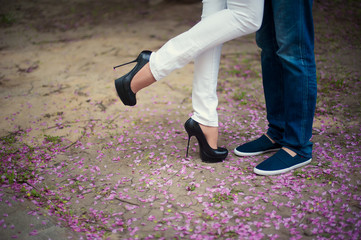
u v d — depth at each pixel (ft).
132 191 7.23
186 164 8.05
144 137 9.50
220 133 9.57
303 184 7.13
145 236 5.99
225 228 6.07
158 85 13.12
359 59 14.92
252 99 11.69
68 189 7.35
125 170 8.00
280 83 7.86
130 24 21.16
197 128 7.66
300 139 7.41
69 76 14.02
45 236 5.94
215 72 7.30
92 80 13.56
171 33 19.24
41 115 10.87
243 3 6.37
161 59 6.91
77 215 6.57
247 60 15.47
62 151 8.88
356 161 7.82
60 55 16.53
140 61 7.15
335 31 18.94
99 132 9.85
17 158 8.50
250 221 6.23
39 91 12.64
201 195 6.97
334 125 9.62
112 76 13.85
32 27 21.24
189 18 21.83
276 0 6.65
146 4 24.99
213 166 7.96
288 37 6.77
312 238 5.77
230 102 11.55
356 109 10.48
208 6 7.00
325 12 22.07
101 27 20.89
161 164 8.14
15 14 23.44
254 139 9.15
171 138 9.40
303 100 7.15
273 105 8.14
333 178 7.25
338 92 11.75
